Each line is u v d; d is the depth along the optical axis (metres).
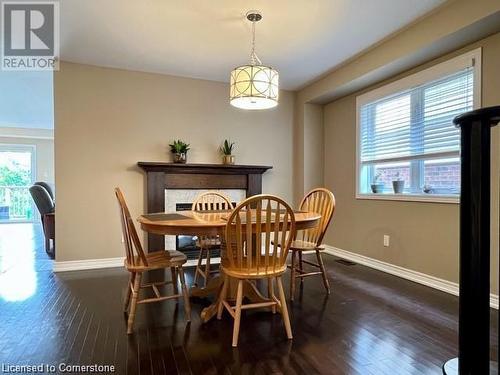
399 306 2.60
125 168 3.96
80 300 2.72
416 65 3.24
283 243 2.10
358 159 4.11
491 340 1.94
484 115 0.88
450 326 2.23
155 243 4.02
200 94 4.30
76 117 3.75
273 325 2.25
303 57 3.60
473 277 0.93
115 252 3.91
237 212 1.97
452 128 2.97
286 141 4.79
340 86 3.93
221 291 2.39
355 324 2.27
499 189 2.43
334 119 4.58
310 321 2.32
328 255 4.51
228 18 2.77
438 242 3.06
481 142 0.89
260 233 2.02
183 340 2.03
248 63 3.75
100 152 3.85
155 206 3.96
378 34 3.08
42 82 4.46
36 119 7.01
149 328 2.19
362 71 3.55
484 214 0.90
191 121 4.27
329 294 2.88
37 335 2.08
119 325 2.23
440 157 3.09
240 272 2.01
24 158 8.36
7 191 8.26
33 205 8.45
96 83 3.83
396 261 3.54
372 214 3.89
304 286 3.12
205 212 2.85
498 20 2.38
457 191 2.94
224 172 4.30
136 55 3.55
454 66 2.91
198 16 2.74
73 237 3.74
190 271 3.68
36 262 4.11
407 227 3.40
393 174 3.69
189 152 4.25
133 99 3.99
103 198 3.86
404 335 2.10
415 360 1.81
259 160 4.63
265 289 3.05
